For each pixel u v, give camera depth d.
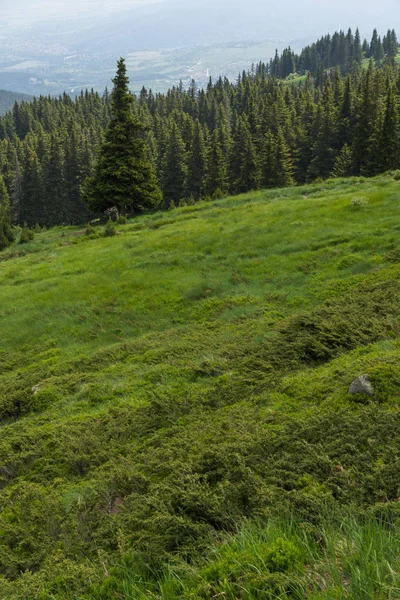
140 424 9.88
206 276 20.89
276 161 59.88
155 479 7.12
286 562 3.80
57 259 28.31
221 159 61.19
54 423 11.33
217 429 8.05
